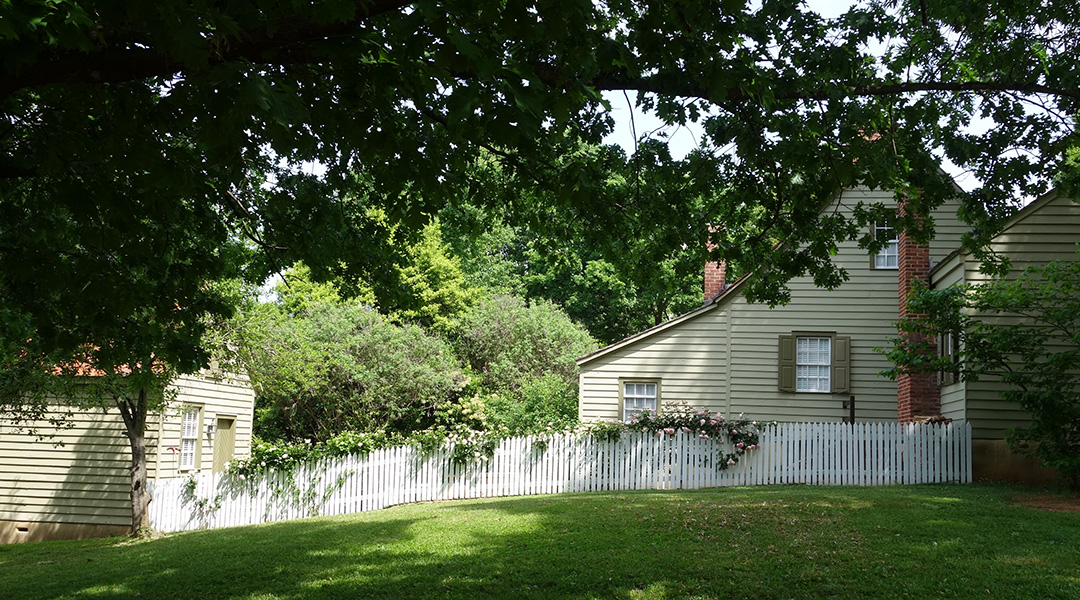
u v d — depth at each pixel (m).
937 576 8.44
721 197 10.27
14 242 8.08
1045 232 16.14
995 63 9.63
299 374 21.20
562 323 35.03
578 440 18.69
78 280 7.16
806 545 10.00
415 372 30.23
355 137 5.25
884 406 20.70
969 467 16.48
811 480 17.70
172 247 9.21
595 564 9.65
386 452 18.12
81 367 16.55
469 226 10.43
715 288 24.42
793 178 9.17
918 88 8.38
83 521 18.91
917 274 19.36
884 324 20.98
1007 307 14.35
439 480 18.34
